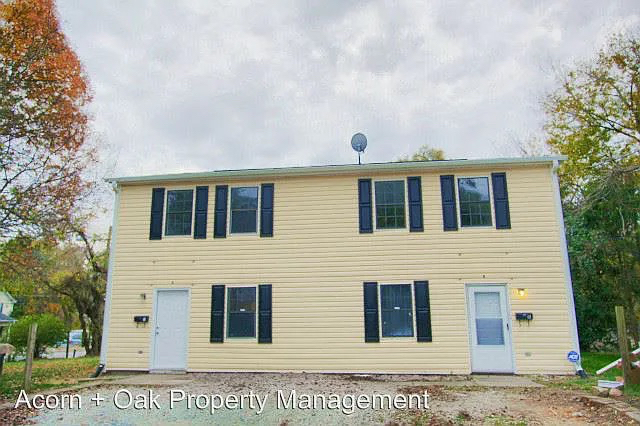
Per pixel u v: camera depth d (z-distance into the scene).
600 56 20.38
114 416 6.83
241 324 11.38
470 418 6.36
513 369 10.33
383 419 6.43
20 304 28.27
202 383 9.53
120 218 12.25
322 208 11.69
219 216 11.98
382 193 11.59
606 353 15.27
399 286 11.05
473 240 11.01
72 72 18.80
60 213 17.98
